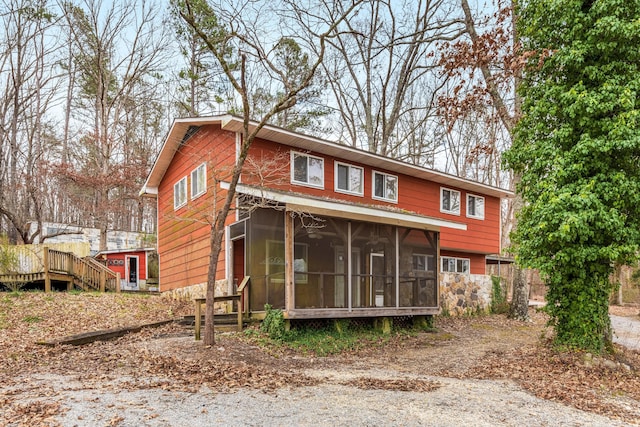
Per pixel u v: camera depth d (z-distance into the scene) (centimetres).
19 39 2670
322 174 1505
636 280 3008
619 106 892
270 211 1118
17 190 2602
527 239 1020
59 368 747
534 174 1012
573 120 938
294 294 1027
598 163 905
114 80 3178
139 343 948
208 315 909
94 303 1382
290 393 646
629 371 898
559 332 1000
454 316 1688
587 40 913
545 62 996
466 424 546
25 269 1691
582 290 958
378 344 1111
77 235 2794
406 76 2477
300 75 2298
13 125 2628
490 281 1912
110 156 2816
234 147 1327
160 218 1964
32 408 528
